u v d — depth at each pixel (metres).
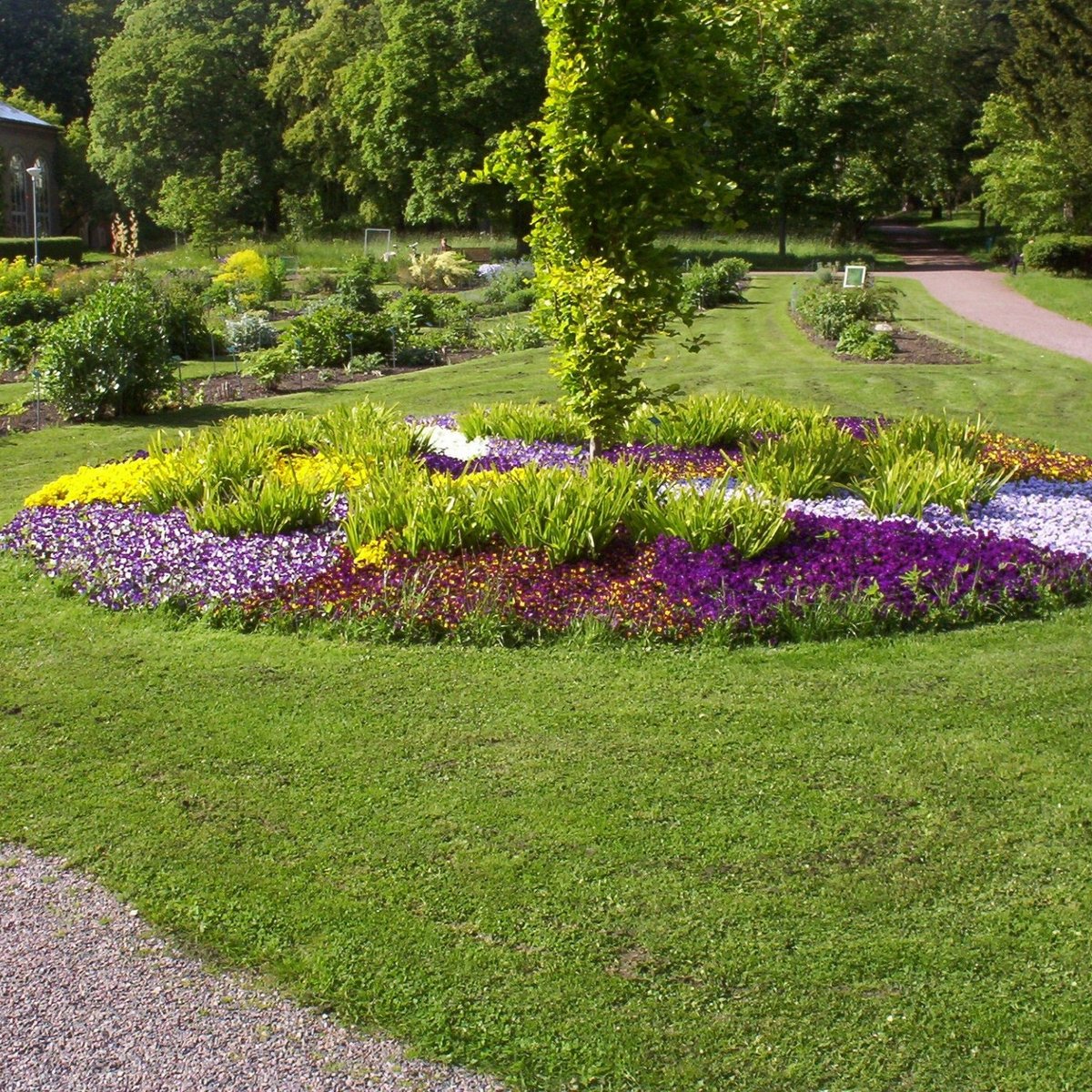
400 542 6.74
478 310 25.02
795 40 39.94
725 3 7.44
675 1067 3.05
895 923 3.63
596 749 4.78
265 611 6.18
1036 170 34.56
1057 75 35.31
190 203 39.22
